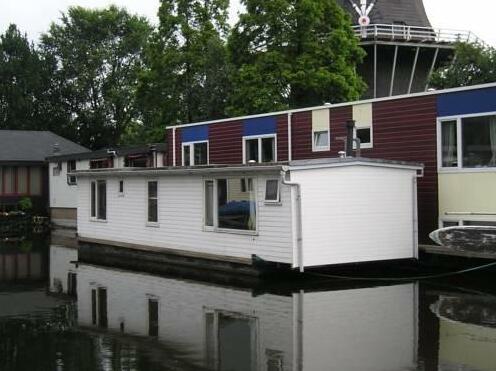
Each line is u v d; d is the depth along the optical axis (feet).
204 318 34.88
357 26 117.70
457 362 25.41
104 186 68.54
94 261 63.36
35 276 53.83
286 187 46.50
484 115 49.21
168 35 109.91
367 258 49.39
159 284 47.75
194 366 25.59
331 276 49.26
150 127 138.31
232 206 51.80
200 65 107.76
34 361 26.91
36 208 117.70
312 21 91.91
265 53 93.15
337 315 34.94
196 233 55.52
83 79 171.12
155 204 61.00
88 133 176.14
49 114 170.81
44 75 171.63
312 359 26.22
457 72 96.78
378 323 32.76
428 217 53.21
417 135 54.19
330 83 91.81
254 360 26.27
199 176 54.95
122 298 42.06
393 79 119.24
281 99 92.68
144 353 27.84
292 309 36.81
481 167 49.55
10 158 115.34
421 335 29.99
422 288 43.73
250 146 71.20
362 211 49.26
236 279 48.96
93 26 174.70
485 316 34.12
